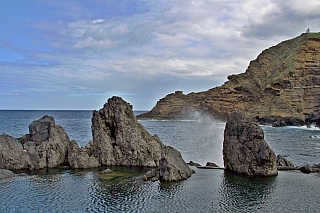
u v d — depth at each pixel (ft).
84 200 77.20
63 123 486.79
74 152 124.57
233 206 73.05
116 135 136.46
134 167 126.00
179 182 97.66
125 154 132.98
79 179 100.73
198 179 101.76
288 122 540.52
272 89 651.66
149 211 69.36
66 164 129.08
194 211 69.56
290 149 200.95
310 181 98.37
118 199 78.43
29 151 122.83
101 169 120.47
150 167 126.41
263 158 107.04
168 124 580.30
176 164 106.32
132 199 78.43
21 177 103.45
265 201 77.00
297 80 622.95
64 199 77.92
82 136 249.55
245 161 111.24
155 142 138.72
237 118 118.42
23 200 76.84
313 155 173.27
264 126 526.16
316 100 604.90
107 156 132.26
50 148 126.11
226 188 89.61
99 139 135.64
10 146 120.16
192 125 534.78
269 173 106.52
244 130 114.73
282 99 611.06
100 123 138.82
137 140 133.49
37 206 72.38
